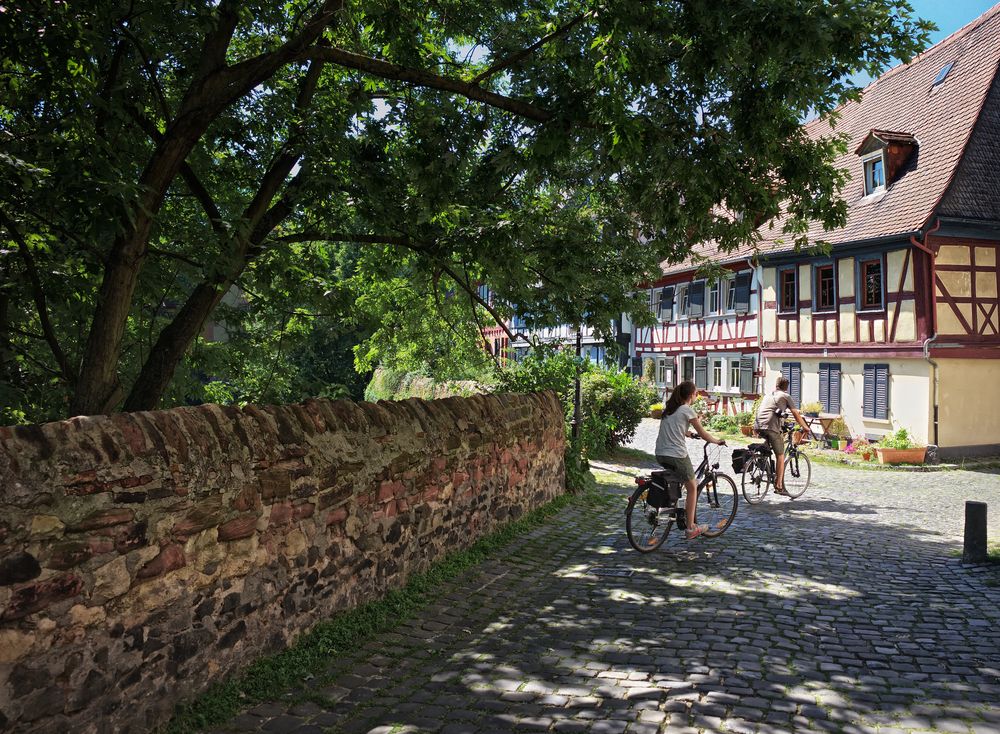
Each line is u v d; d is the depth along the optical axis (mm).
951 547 8289
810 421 22641
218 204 8578
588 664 4441
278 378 9438
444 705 3826
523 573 6766
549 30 6551
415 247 7688
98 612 3078
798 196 7340
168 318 8859
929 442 19188
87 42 4723
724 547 7965
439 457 6605
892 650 4703
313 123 6906
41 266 5934
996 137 20078
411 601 5598
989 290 19719
